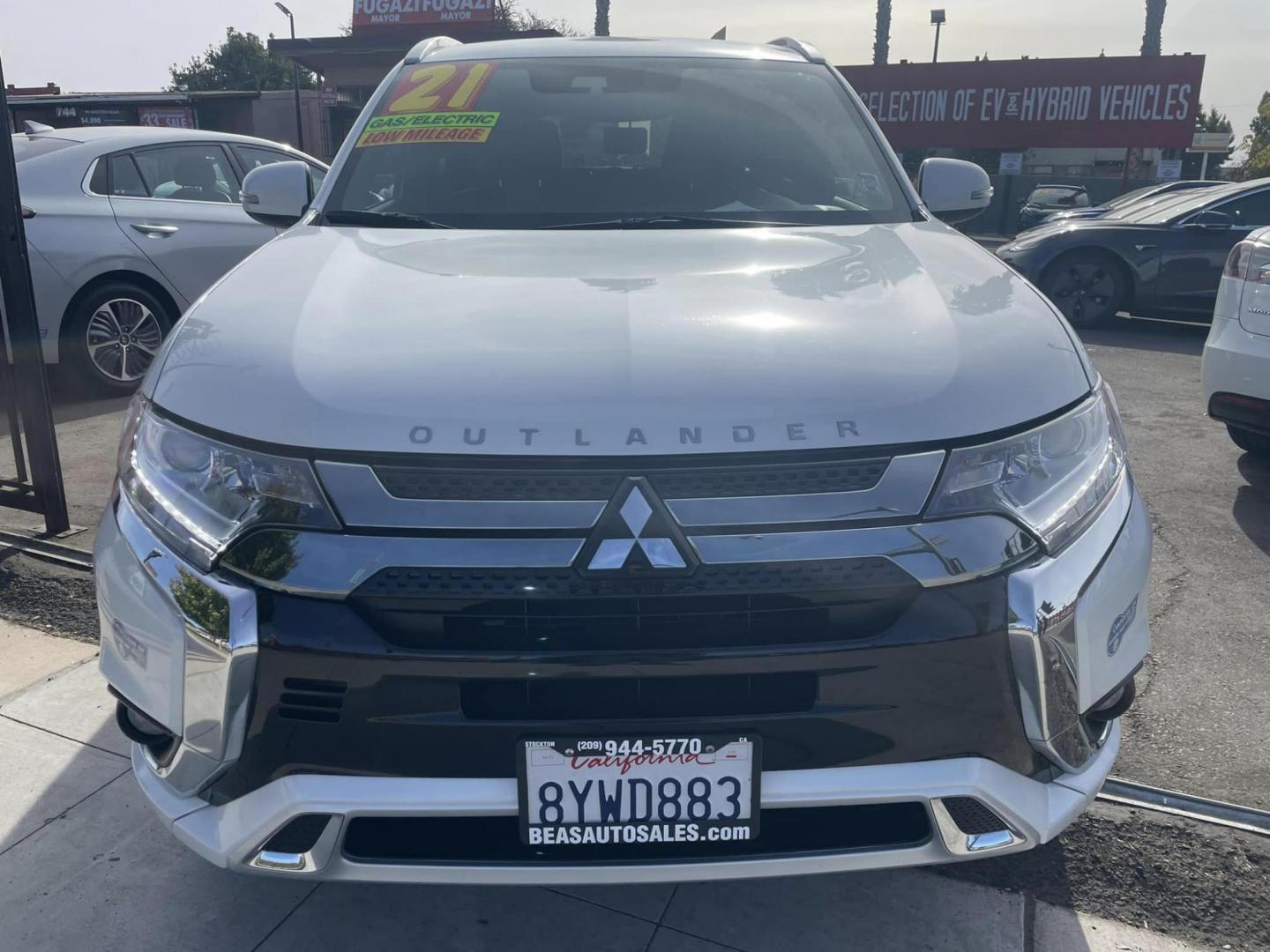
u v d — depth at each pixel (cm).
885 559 160
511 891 217
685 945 202
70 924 206
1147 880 218
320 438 162
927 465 163
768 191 282
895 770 164
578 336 179
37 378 376
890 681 161
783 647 159
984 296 204
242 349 181
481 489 158
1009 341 187
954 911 210
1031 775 172
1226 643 321
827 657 159
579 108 305
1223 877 219
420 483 159
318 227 266
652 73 321
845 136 305
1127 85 2797
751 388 166
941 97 2984
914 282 210
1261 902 212
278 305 196
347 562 158
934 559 161
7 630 323
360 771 161
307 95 3284
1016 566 166
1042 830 172
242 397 171
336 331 183
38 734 269
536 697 160
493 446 158
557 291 200
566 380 167
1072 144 2884
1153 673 304
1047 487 172
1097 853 225
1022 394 175
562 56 328
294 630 159
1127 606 185
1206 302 887
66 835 232
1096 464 183
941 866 223
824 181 287
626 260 225
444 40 357
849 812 171
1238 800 245
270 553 161
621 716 160
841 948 201
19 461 389
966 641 162
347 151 299
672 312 189
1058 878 219
